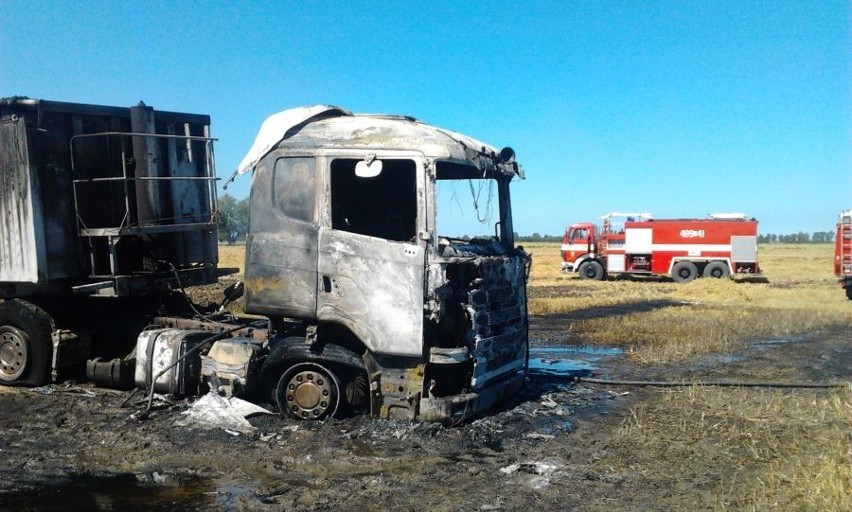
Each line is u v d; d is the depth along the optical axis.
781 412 7.79
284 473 5.88
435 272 6.64
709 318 16.98
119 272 8.84
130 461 6.18
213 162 9.86
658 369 10.71
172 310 9.72
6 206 8.35
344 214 7.27
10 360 8.85
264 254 7.29
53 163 8.41
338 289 6.93
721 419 7.54
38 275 8.23
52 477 5.81
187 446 6.54
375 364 6.94
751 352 12.30
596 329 15.09
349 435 6.69
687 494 5.30
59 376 8.80
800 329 15.16
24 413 7.61
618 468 5.96
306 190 7.11
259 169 7.34
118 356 8.88
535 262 54.50
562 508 5.08
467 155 7.19
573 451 6.45
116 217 9.09
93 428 7.09
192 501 5.29
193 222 9.55
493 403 7.48
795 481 5.34
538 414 7.71
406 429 6.75
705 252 33.97
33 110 8.25
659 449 6.48
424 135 6.94
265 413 7.37
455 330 6.93
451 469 5.93
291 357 7.16
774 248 109.12
